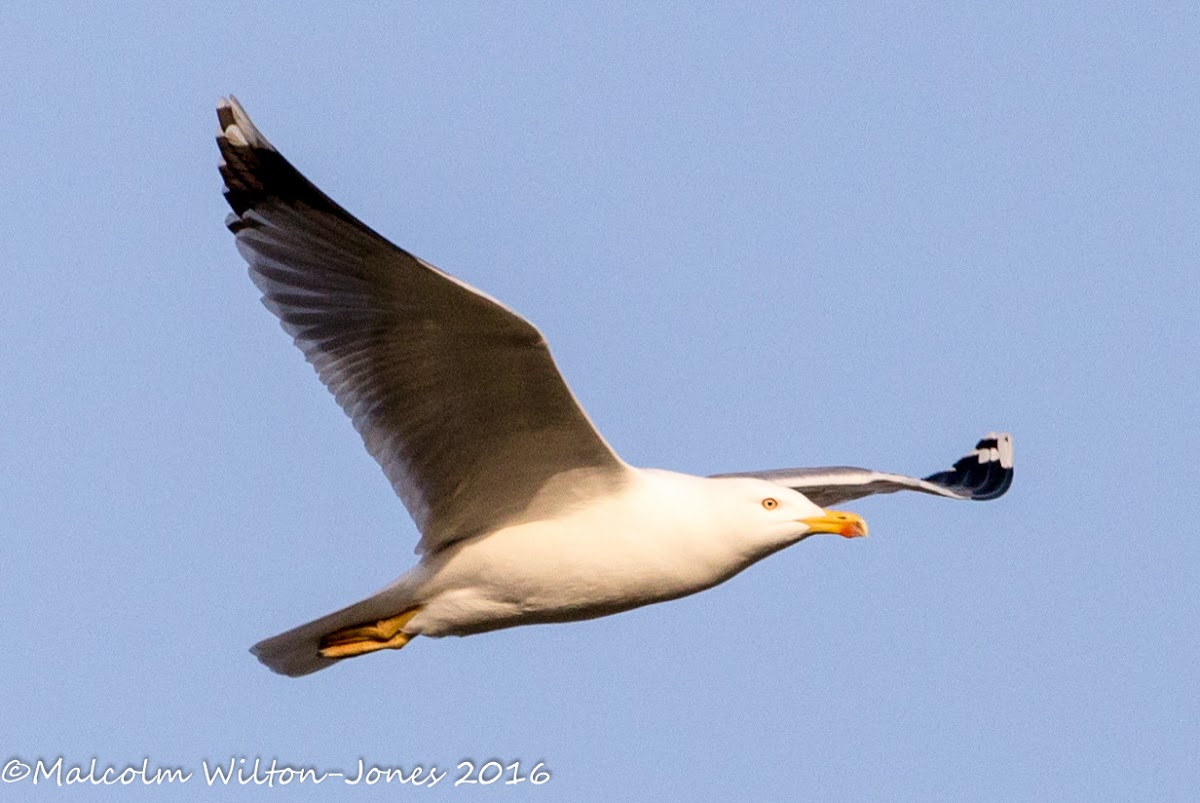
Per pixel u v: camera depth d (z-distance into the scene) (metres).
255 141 12.26
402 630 14.00
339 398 13.24
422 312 12.50
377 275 12.45
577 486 13.55
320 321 12.98
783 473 16.77
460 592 13.80
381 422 13.30
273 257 12.80
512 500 13.59
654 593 13.81
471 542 13.76
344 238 12.37
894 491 17.11
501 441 13.24
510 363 12.66
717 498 13.84
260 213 12.62
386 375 13.05
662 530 13.61
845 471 16.91
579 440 13.22
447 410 13.12
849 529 13.84
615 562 13.61
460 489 13.54
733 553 13.84
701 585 13.91
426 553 13.90
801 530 13.84
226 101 12.21
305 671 14.30
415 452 13.39
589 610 13.88
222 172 12.49
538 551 13.61
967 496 17.50
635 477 13.66
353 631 14.05
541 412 13.00
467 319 12.40
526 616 13.88
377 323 12.78
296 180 12.23
